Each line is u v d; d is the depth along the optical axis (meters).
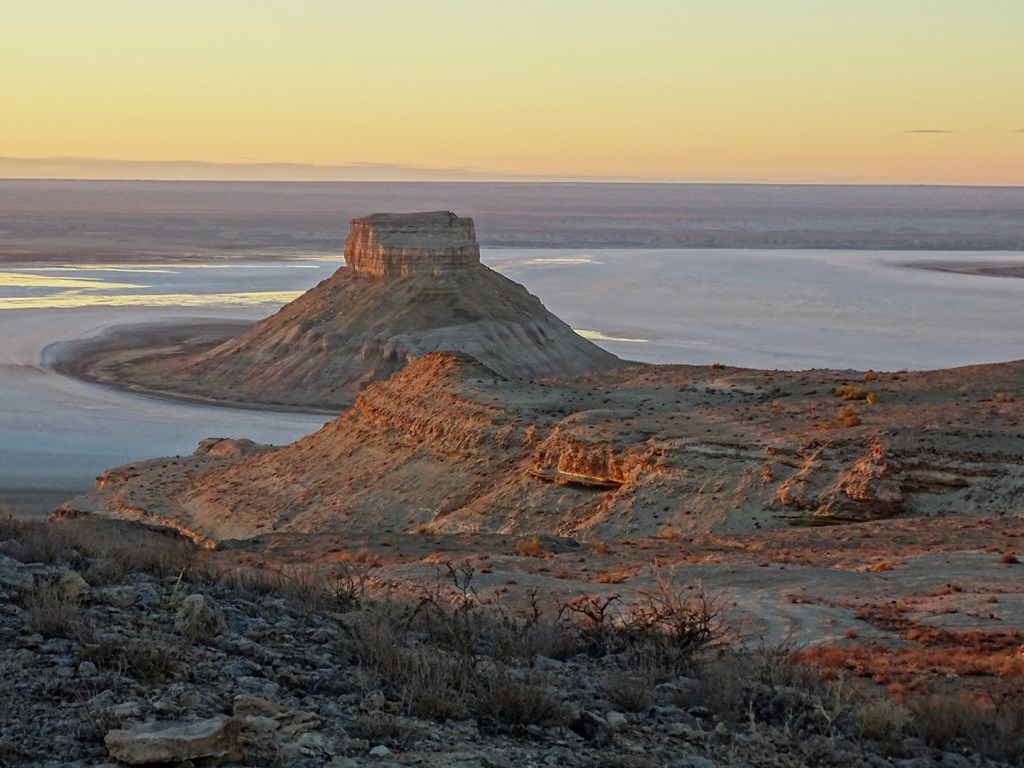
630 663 13.83
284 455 61.50
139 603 12.76
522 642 13.82
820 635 20.41
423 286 150.88
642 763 9.68
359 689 10.74
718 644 16.52
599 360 149.25
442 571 28.23
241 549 34.66
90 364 150.00
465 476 50.31
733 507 39.84
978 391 48.00
